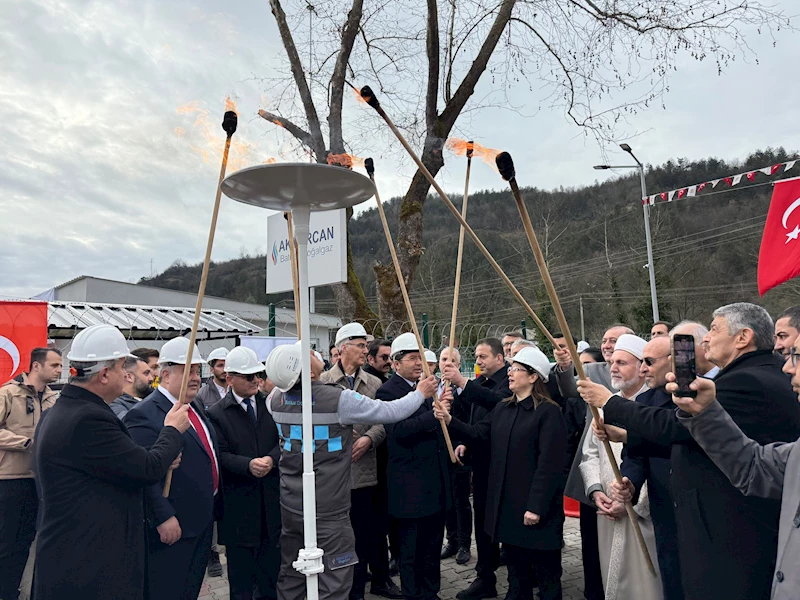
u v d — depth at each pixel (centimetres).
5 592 394
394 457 381
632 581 307
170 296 1995
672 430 228
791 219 481
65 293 1916
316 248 687
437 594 391
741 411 224
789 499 183
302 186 203
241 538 354
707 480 223
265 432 382
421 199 816
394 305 785
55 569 234
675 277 2750
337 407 288
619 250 2972
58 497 238
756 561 210
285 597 288
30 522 411
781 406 219
